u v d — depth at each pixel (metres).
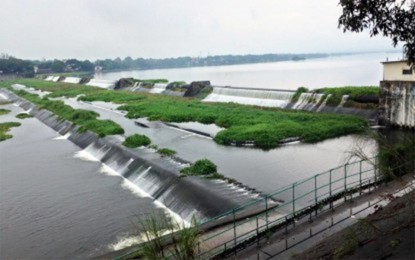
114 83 121.12
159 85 99.44
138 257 15.72
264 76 174.25
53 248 22.27
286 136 40.31
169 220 23.69
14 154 44.56
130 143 39.38
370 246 11.22
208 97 78.62
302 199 22.64
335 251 12.16
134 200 28.06
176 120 55.06
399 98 39.91
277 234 16.14
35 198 29.97
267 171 30.30
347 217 16.56
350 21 12.73
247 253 14.90
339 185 24.81
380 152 16.23
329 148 35.97
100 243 22.30
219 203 22.83
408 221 11.69
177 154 37.09
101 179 33.62
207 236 17.30
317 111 53.81
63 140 51.81
